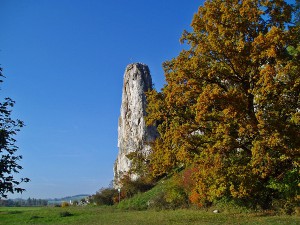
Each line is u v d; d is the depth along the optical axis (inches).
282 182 866.8
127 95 3334.2
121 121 3383.4
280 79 786.2
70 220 1317.7
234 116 782.5
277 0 877.2
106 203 2245.3
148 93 997.2
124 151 3137.3
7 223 1382.9
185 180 1312.7
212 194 856.9
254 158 781.3
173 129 909.8
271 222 758.5
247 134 801.6
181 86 870.4
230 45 838.5
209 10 893.8
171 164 941.8
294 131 764.6
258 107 823.7
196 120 805.9
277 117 778.2
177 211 1236.5
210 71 858.8
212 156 831.1
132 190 2106.3
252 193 889.5
